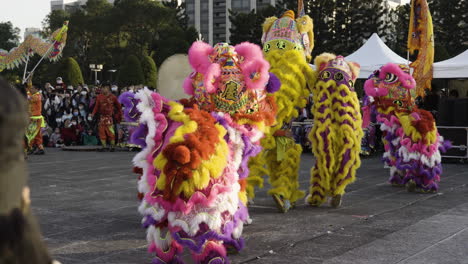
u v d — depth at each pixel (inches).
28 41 534.6
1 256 42.1
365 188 322.0
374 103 319.3
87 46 2581.2
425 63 335.9
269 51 246.1
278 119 231.6
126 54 2401.6
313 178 256.4
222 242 154.3
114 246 193.2
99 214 245.4
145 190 150.7
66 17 2778.1
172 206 143.9
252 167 231.5
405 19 1877.5
